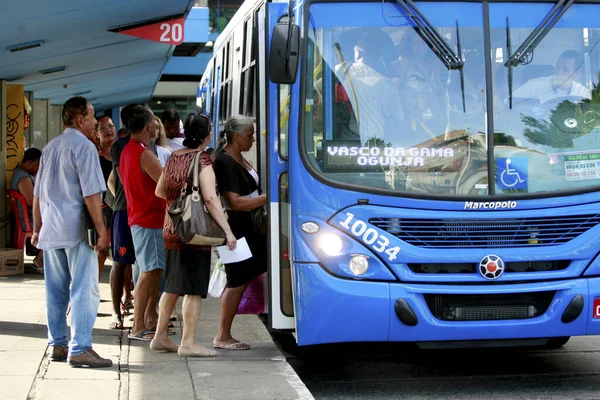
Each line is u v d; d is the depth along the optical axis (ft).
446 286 24.61
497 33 25.80
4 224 50.98
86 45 51.62
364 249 24.59
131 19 46.70
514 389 26.11
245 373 24.82
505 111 25.53
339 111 25.21
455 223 24.80
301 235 24.80
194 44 105.40
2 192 50.98
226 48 44.27
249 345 28.22
